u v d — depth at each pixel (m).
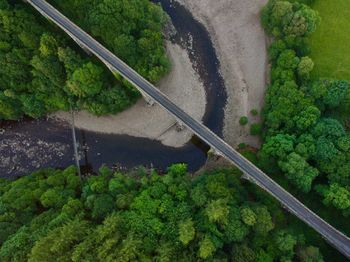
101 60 84.31
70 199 76.19
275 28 85.25
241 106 89.31
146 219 71.81
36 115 91.06
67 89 86.19
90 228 71.06
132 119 91.81
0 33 81.25
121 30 83.69
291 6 82.62
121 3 81.69
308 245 73.56
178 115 80.25
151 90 81.44
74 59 83.81
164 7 96.06
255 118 87.94
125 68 82.12
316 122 77.62
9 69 83.81
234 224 68.44
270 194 77.50
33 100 88.62
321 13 89.00
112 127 92.31
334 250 75.12
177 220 71.88
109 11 81.56
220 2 93.69
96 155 92.06
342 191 72.56
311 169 74.69
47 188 80.75
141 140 91.31
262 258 68.31
